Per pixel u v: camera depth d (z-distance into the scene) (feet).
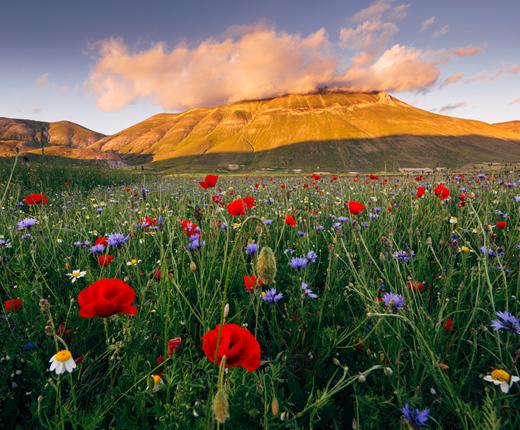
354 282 8.89
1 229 13.15
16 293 7.60
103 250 9.57
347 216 16.25
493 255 8.57
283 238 13.06
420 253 10.20
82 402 5.51
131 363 5.45
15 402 5.34
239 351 3.87
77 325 6.89
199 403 4.73
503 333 6.30
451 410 4.80
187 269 9.19
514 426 4.37
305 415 5.44
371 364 5.90
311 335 7.37
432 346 5.70
